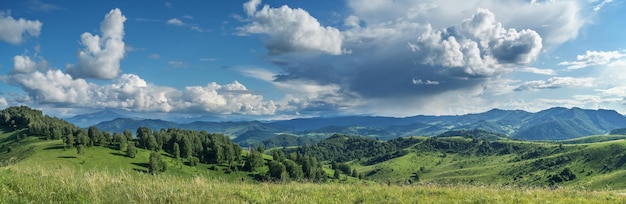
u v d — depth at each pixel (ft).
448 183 73.36
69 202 36.83
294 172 598.75
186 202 40.40
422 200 52.31
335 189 61.11
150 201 39.22
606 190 66.59
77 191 41.04
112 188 43.32
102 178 48.98
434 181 74.69
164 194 42.22
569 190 64.69
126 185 46.29
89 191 40.98
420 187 66.33
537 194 59.00
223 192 49.47
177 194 42.57
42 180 46.42
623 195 58.65
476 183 73.41
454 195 57.11
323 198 52.24
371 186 66.74
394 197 54.24
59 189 41.06
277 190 57.47
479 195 56.70
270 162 639.76
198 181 53.98
